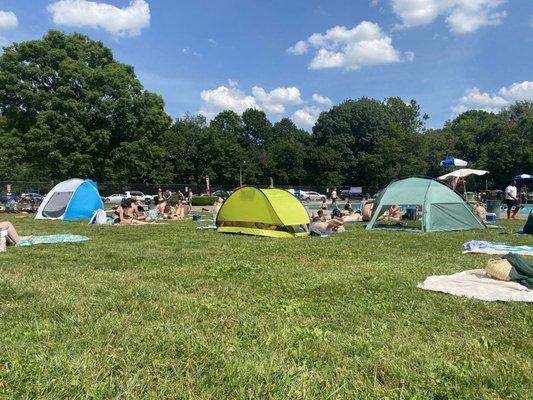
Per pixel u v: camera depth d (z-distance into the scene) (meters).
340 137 87.62
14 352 3.95
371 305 5.97
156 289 6.70
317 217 17.88
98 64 48.59
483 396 3.39
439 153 76.06
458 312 5.66
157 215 25.22
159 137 50.34
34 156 43.81
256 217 15.45
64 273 7.96
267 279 7.63
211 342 4.36
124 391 3.26
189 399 3.21
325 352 4.20
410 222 20.53
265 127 105.62
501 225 19.52
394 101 105.31
